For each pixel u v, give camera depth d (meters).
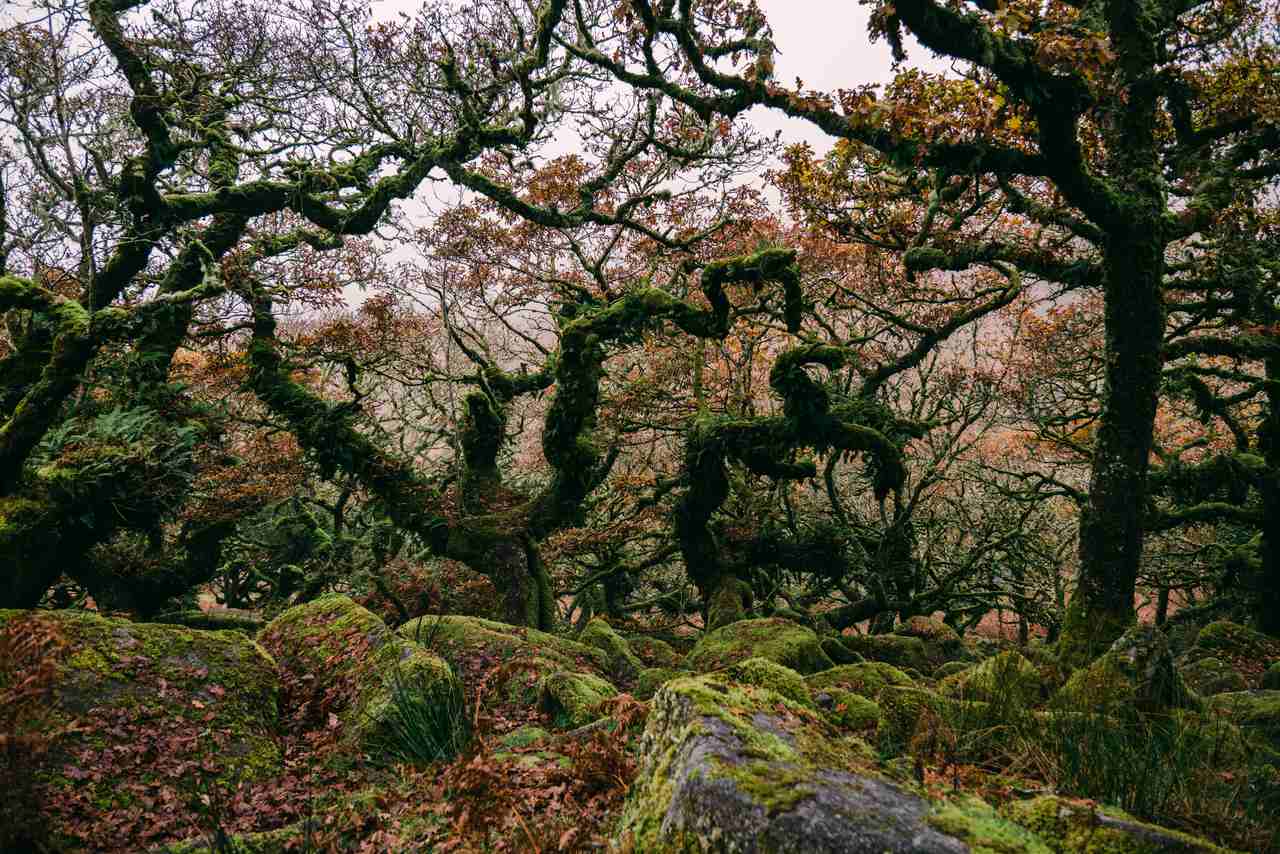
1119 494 9.48
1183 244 13.35
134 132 12.75
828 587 18.64
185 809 4.14
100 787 4.01
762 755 2.61
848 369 17.81
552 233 16.77
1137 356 9.48
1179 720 4.89
